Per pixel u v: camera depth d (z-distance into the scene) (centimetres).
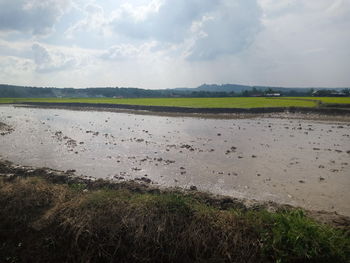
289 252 578
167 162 1525
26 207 789
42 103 7550
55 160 1588
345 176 1267
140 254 629
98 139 2295
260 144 2041
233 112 4369
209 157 1645
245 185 1162
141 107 5581
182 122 3603
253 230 646
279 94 10494
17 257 651
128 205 737
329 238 588
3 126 3103
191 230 655
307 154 1712
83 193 878
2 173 1164
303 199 1012
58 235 683
